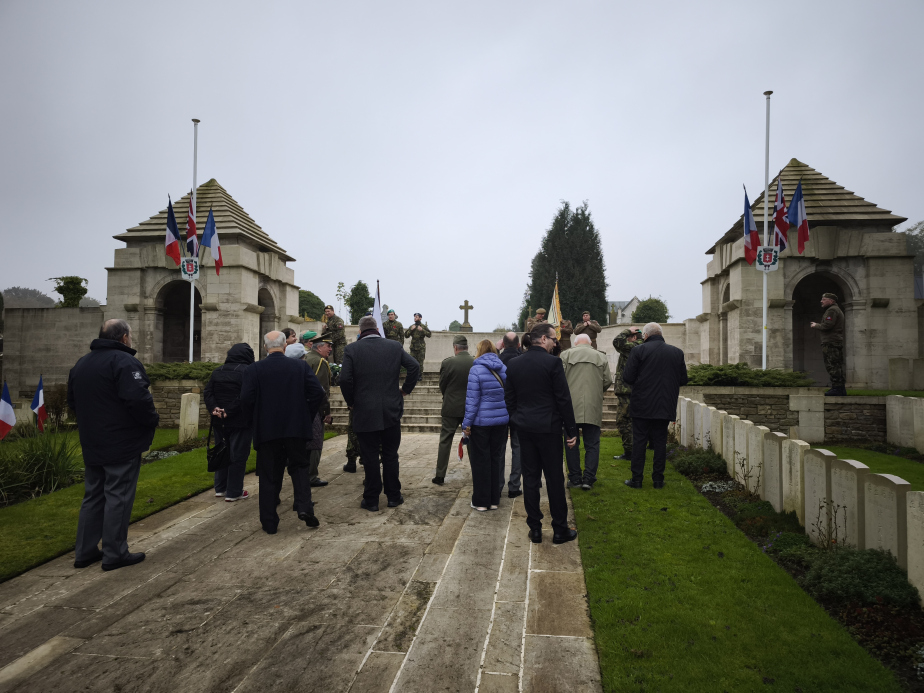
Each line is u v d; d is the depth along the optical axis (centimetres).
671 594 405
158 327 1948
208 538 557
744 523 572
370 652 340
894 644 335
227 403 680
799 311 1936
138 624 382
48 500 713
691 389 1188
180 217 1955
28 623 386
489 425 622
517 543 528
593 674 314
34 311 2194
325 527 582
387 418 625
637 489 705
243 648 348
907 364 1507
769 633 349
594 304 4644
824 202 1730
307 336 890
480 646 346
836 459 468
